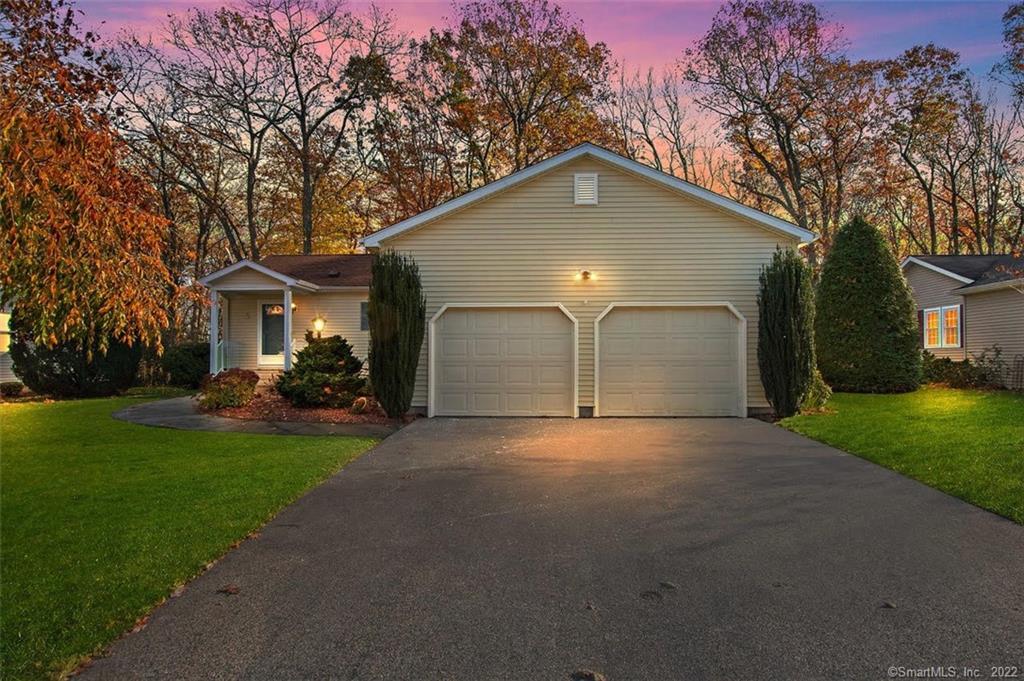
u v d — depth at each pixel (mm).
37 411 12633
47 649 2973
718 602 3531
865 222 15328
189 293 5051
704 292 11812
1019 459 6598
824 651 2971
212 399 12117
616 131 27203
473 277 12023
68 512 5258
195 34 23406
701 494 5938
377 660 2922
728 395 11758
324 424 10727
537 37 25609
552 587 3771
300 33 25156
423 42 26000
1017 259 16281
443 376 11977
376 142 26750
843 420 10047
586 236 11953
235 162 26328
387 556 4328
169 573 3930
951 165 26953
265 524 5062
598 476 6766
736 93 25438
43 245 4246
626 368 11867
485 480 6617
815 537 4637
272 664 2887
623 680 2736
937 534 4660
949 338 18500
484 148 26984
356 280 17766
